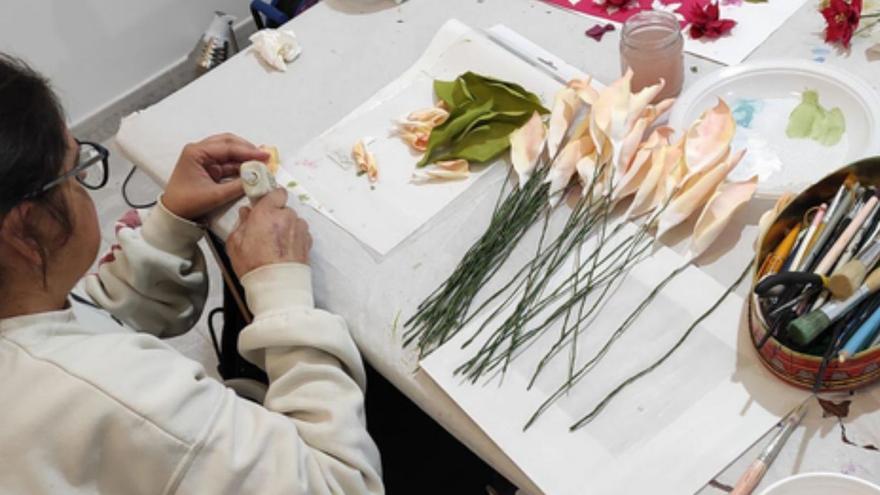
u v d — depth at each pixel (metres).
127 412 0.69
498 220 0.92
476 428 0.77
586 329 0.81
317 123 1.11
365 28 1.24
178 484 0.71
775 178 0.91
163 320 1.10
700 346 0.77
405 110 1.09
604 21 1.14
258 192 0.98
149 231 1.05
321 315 0.85
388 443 1.11
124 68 2.41
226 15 2.37
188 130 1.16
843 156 0.91
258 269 0.89
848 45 1.00
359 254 0.94
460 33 1.15
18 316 0.74
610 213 0.90
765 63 0.99
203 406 0.74
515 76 1.08
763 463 0.69
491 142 1.00
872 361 0.68
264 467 0.74
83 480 0.71
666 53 0.97
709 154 0.88
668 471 0.70
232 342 1.24
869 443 0.69
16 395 0.70
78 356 0.71
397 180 1.01
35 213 0.71
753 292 0.72
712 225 0.83
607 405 0.75
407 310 0.87
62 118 0.73
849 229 0.74
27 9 2.13
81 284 1.11
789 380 0.72
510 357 0.80
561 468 0.72
